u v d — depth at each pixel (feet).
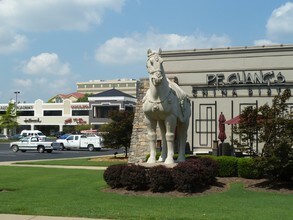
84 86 593.42
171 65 85.30
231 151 71.46
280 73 78.48
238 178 55.01
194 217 32.32
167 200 40.98
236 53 81.35
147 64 47.39
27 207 36.65
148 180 45.98
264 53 79.71
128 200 41.14
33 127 354.54
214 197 42.93
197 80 83.51
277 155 48.78
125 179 46.26
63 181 56.90
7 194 45.42
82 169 75.82
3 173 68.03
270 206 37.81
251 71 80.38
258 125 50.80
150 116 48.98
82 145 165.48
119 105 306.76
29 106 356.59
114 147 112.27
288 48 78.33
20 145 151.43
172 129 48.39
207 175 47.03
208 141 82.28
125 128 109.50
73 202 39.68
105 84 582.35
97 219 31.99
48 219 31.99
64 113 348.38
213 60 82.79
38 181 57.21
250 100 80.02
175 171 45.16
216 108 82.07
